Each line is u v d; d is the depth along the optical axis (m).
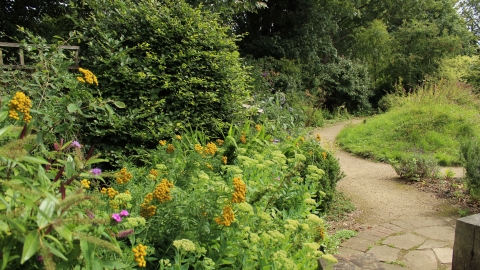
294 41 16.80
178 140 4.21
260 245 2.42
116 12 4.85
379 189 6.12
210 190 2.30
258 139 4.52
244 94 5.46
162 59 4.54
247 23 16.94
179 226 2.10
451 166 7.80
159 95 4.66
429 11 23.67
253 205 2.69
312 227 2.62
